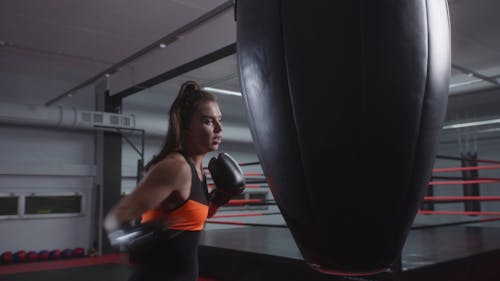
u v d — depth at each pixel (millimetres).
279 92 441
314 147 419
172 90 7246
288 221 485
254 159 8539
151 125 6672
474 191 6691
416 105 420
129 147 7113
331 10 412
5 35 4848
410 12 422
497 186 7793
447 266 2602
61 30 4727
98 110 6824
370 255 444
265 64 456
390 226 436
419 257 2727
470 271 2822
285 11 437
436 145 453
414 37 421
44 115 5816
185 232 1061
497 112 7031
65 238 6418
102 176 6527
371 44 405
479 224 7914
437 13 457
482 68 5902
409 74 415
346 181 413
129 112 7086
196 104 1075
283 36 437
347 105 404
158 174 1001
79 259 5895
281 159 454
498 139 7816
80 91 6754
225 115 8148
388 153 411
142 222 1096
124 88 6051
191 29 3896
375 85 404
